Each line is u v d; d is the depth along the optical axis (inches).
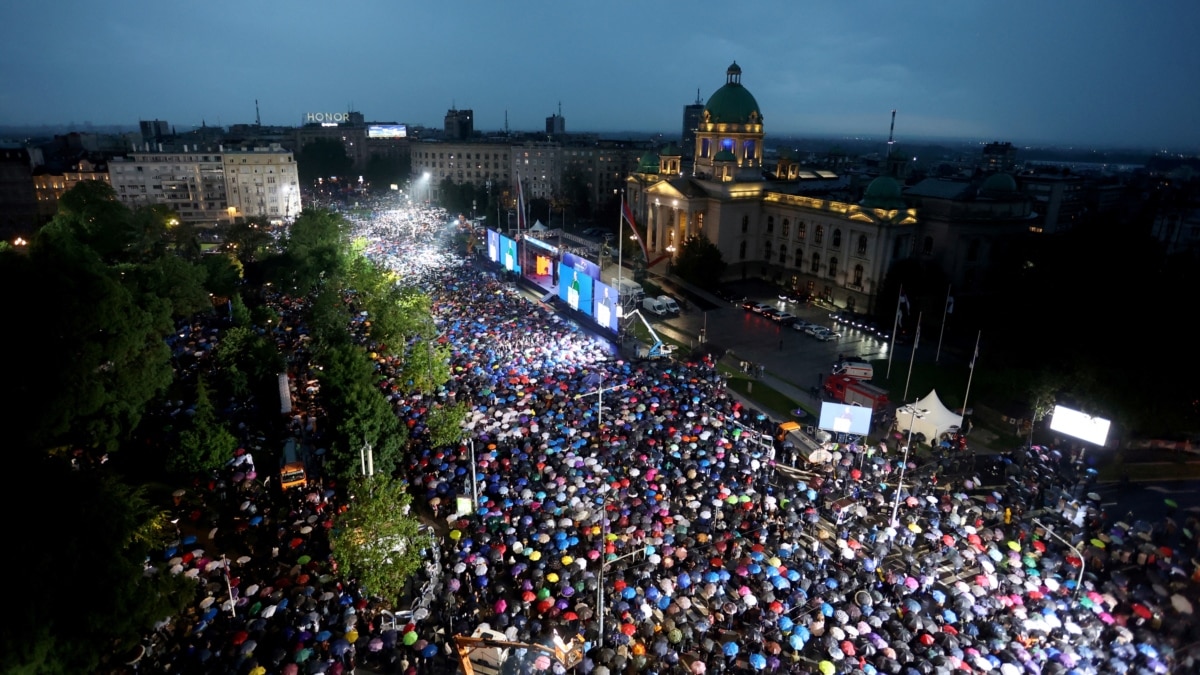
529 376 2847.0
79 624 1182.3
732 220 4958.2
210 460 1977.1
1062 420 2333.9
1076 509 1936.5
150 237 4099.4
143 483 2128.4
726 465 2134.6
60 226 3496.6
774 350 3558.1
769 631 1460.4
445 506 1919.3
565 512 1830.7
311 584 1595.7
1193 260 3302.2
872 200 4242.1
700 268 4608.8
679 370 3063.5
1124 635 1454.2
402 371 2753.4
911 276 3809.1
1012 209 4222.4
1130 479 2262.6
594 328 3870.6
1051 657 1389.0
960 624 1486.2
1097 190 6929.1
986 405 2773.1
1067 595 1610.5
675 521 1817.2
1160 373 2399.1
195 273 3417.8
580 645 1397.6
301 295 4003.4
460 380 2758.4
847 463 2222.0
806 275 4726.9
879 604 1528.1
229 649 1357.0
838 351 3540.8
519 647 1428.4
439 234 6801.2
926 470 2290.8
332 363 2123.5
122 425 2071.9
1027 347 2839.6
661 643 1397.6
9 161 6471.5
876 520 1956.2
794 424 2512.3
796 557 1718.8
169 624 1467.8
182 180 6963.6
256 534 1823.3
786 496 2023.9
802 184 6171.3
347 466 1977.1
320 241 4163.4
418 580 1659.7
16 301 1707.7
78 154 7755.9
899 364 3341.5
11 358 1674.5
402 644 1439.5
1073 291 2940.5
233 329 2672.2
